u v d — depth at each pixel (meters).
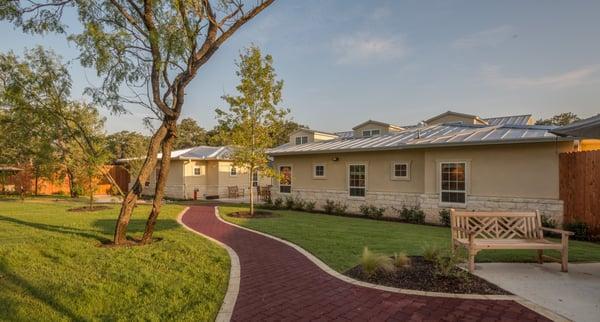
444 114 19.50
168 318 3.69
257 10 7.56
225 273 5.27
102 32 6.34
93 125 10.90
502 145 10.27
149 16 6.73
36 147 7.83
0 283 4.71
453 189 11.17
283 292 4.45
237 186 24.03
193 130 54.84
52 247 6.77
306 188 15.87
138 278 4.91
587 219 8.66
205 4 7.00
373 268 5.12
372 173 13.52
